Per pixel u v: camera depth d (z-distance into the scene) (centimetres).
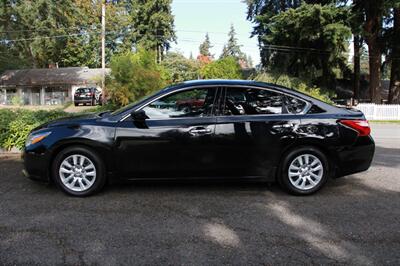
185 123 518
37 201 501
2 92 4347
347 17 2716
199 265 331
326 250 362
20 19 3631
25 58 4125
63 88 4278
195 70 5044
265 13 3672
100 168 517
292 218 443
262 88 538
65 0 3859
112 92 1811
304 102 543
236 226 418
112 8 5800
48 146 513
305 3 2833
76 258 343
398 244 375
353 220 439
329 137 528
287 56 3197
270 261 340
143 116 512
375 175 659
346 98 4153
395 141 1220
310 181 534
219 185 581
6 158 768
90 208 475
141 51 2136
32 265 331
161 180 527
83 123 522
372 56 3250
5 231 402
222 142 518
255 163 527
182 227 414
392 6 2669
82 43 5638
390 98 3325
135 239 383
